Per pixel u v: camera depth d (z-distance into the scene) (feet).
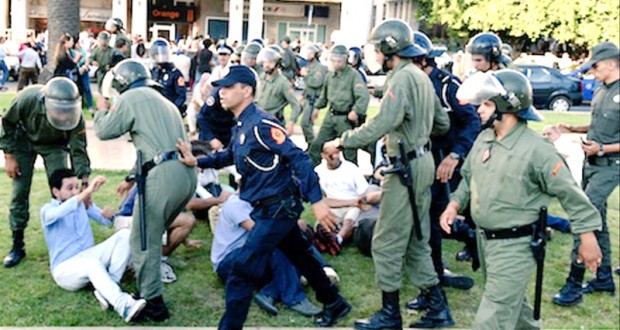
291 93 27.50
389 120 13.89
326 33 118.52
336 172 21.24
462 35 97.50
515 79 11.95
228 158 15.12
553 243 21.93
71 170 16.81
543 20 91.04
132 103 14.55
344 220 20.53
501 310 12.07
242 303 13.75
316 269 15.05
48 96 15.75
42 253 18.92
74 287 16.28
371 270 18.95
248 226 16.75
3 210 22.53
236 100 13.64
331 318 15.38
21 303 15.79
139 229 14.62
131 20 109.19
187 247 19.97
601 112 16.78
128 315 14.89
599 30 89.66
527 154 11.90
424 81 14.53
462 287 17.98
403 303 16.94
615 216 25.64
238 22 108.06
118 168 30.63
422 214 15.03
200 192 20.36
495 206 12.17
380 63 14.58
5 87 66.69
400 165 14.33
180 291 16.98
